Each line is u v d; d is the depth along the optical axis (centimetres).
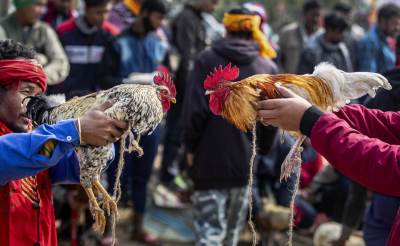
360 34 925
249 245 576
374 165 188
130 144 223
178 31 682
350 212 445
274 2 1605
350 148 192
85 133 207
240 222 470
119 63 562
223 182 447
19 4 520
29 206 234
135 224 577
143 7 574
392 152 189
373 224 351
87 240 536
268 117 219
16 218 228
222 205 455
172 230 622
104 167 241
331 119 201
